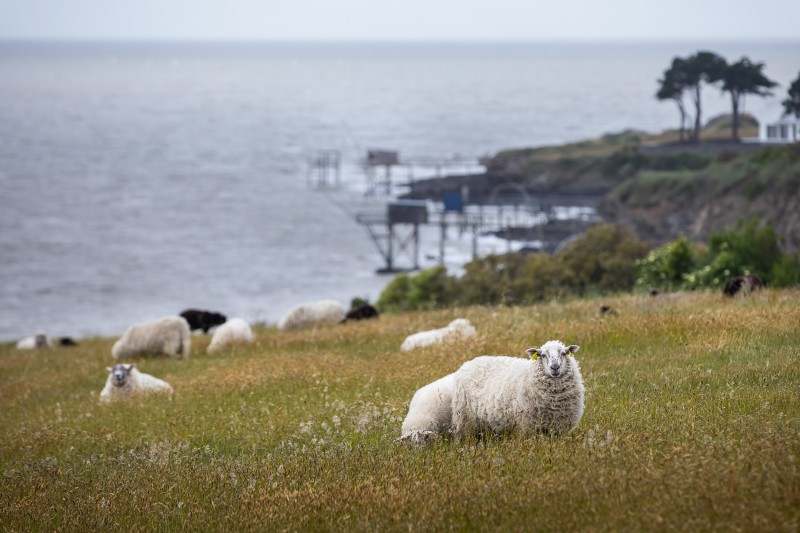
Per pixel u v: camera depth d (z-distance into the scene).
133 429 39.47
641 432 25.66
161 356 67.31
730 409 28.34
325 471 25.55
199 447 33.19
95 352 76.69
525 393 27.28
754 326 42.47
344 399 38.03
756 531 17.53
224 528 22.08
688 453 21.98
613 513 19.31
